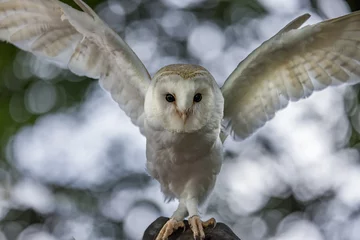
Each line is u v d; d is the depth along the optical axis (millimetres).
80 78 13586
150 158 8188
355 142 13656
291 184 13750
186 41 14219
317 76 8633
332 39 8281
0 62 13727
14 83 13727
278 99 8750
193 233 7238
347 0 14039
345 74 8617
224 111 8734
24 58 13719
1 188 13195
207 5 14547
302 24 8312
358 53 8438
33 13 8734
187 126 7691
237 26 14242
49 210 13148
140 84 8531
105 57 8758
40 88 13602
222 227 7312
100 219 13086
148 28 14375
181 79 7625
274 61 8383
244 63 8414
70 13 8164
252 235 13328
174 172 8117
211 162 8023
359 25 8141
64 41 8883
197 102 7727
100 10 14398
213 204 13312
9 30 8859
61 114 13445
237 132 8914
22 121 13422
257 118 8844
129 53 8531
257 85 8609
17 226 13008
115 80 8836
